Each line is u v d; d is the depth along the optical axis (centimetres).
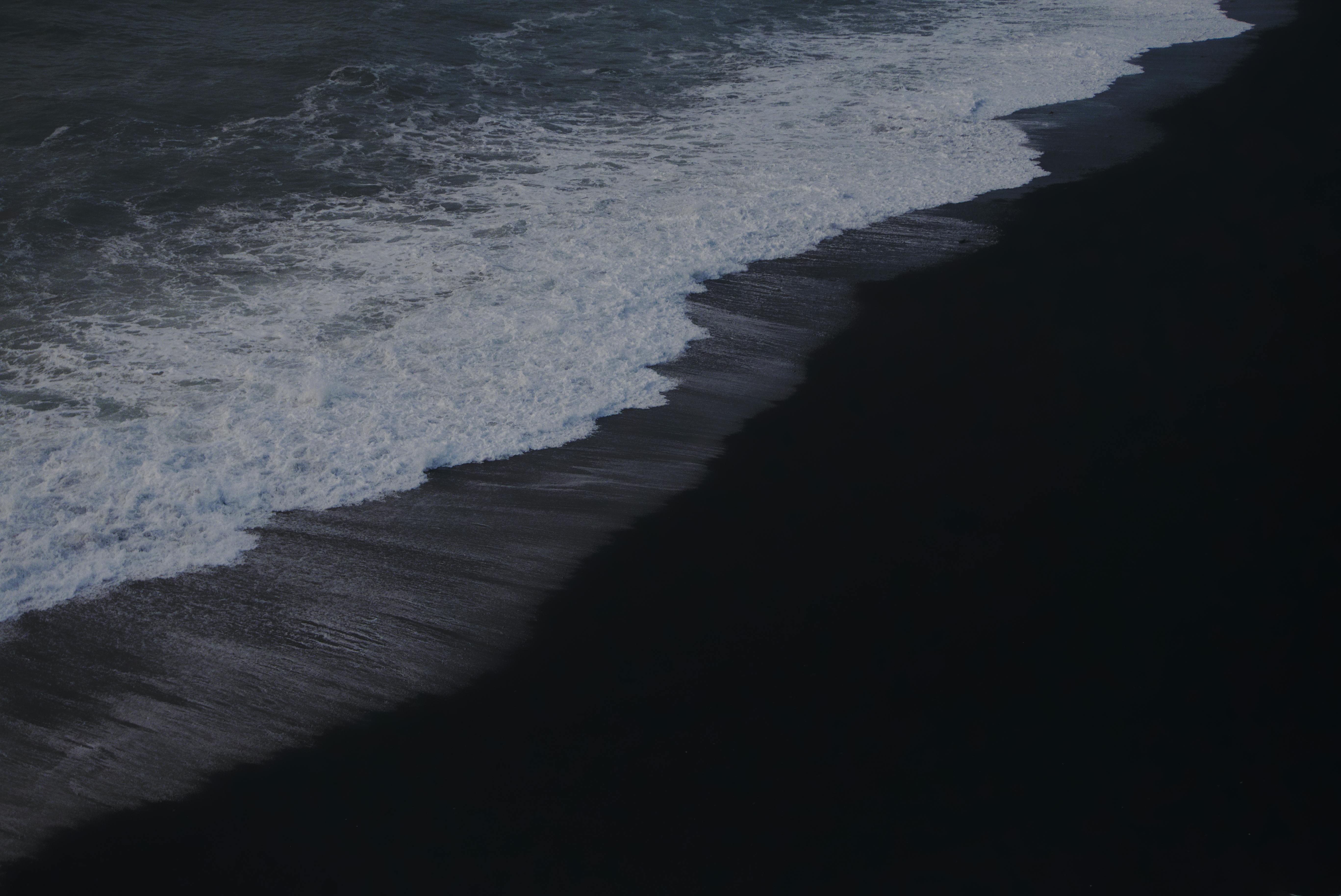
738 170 1170
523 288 888
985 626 540
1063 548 596
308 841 424
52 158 1098
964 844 430
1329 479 660
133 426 675
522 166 1171
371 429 691
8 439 655
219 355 768
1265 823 445
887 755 468
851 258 965
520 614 545
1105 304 880
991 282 918
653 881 412
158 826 427
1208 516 624
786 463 673
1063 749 473
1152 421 716
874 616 545
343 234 984
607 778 454
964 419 718
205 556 580
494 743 469
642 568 579
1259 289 909
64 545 577
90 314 820
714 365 788
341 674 505
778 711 489
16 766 448
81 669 501
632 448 689
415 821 433
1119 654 524
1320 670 520
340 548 592
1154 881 419
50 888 401
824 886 412
